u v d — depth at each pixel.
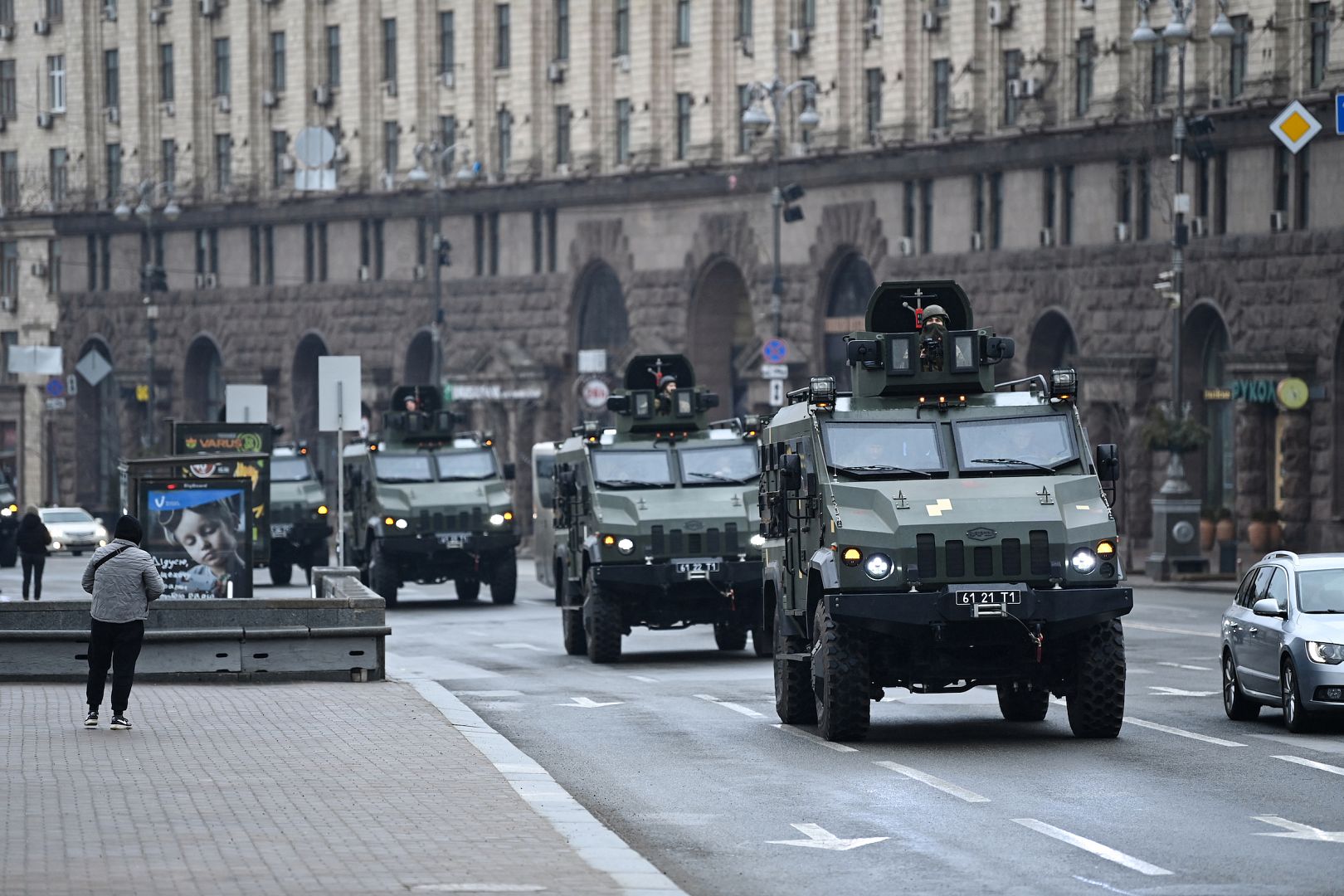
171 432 157.25
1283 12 165.88
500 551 143.88
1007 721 70.00
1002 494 63.84
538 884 38.81
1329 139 163.38
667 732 67.25
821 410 66.56
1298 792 51.53
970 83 192.25
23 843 43.00
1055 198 186.50
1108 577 62.97
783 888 40.22
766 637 99.19
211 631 80.56
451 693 79.69
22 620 81.00
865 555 62.47
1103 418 182.62
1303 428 165.62
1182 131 157.50
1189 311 175.00
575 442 105.62
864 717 62.97
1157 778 54.28
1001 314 191.00
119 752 58.44
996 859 42.72
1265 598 68.56
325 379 112.06
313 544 166.88
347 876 39.53
